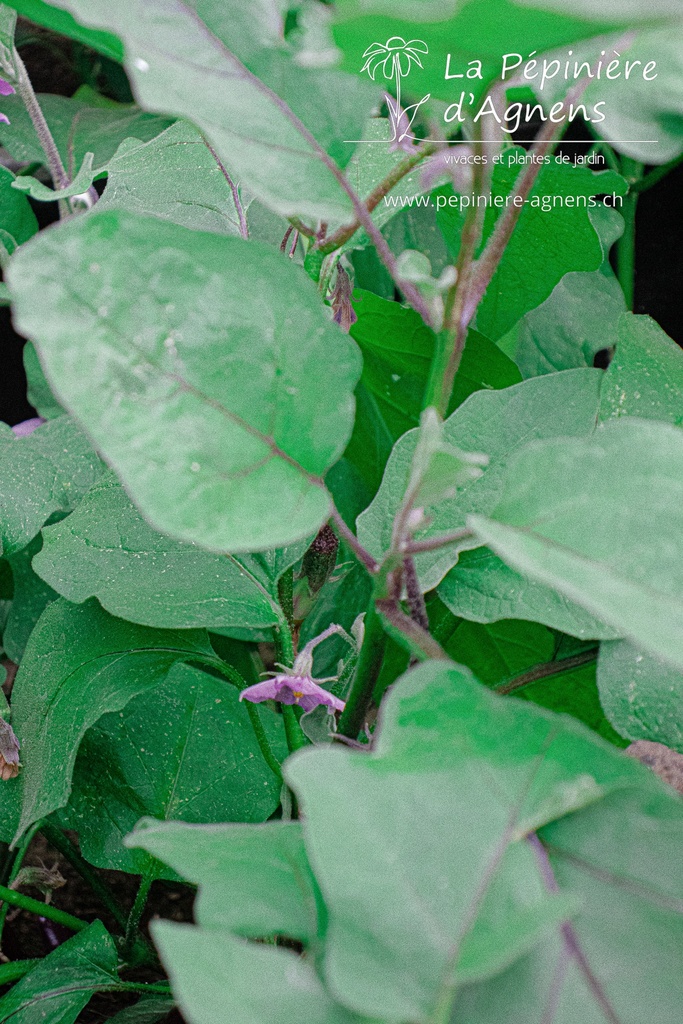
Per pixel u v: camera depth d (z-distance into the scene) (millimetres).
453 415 1148
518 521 1011
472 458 1010
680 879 1007
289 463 1018
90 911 1347
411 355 1282
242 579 1167
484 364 1263
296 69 1024
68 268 1002
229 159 1020
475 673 1228
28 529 1228
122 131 1399
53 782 1135
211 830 1019
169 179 1185
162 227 1012
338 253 1146
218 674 1279
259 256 1020
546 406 1146
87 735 1230
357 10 914
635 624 987
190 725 1234
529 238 1286
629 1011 991
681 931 1000
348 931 933
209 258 1015
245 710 1243
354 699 1096
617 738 1189
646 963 997
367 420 1322
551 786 999
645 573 1000
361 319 1265
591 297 1434
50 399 1399
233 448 1010
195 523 1000
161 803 1220
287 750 1236
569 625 1100
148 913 1342
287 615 1181
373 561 1051
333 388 1021
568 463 1014
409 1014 881
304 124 1026
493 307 1330
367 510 1138
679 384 1147
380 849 984
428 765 1000
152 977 1276
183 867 1002
